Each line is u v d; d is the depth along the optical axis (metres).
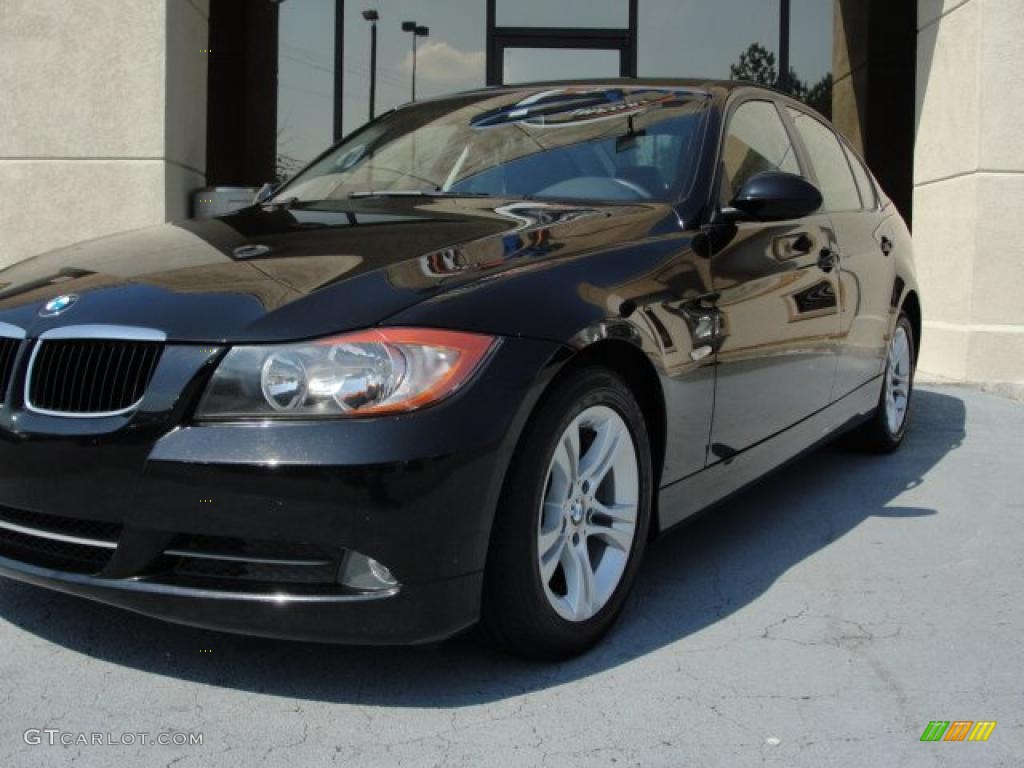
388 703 2.43
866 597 3.18
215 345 2.31
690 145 3.46
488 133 3.82
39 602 2.98
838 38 10.47
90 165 6.77
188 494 2.25
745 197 3.27
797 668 2.67
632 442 2.77
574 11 10.26
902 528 3.88
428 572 2.25
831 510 4.11
